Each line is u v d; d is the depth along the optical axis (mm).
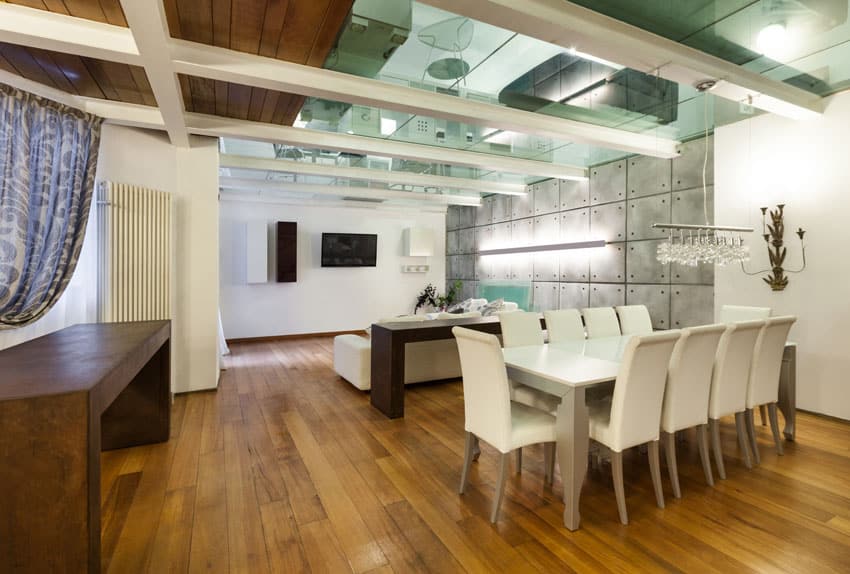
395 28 2973
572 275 7156
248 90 3373
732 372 2873
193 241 4590
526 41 3285
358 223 9133
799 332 4184
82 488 1361
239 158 5883
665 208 5691
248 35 2609
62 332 2826
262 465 2953
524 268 8227
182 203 4523
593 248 6770
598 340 3725
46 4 2260
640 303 6027
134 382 3256
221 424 3729
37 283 3225
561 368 2592
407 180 7039
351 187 7848
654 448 2463
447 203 9336
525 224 8242
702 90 3426
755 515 2377
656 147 5309
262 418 3891
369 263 9094
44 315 3324
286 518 2322
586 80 3883
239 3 2266
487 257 9312
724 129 4816
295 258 8133
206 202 4621
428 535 2184
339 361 5270
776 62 3383
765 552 2055
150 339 2627
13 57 2730
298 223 8492
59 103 3303
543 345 3471
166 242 4285
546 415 2570
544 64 3641
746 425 3287
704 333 2580
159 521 2279
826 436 3553
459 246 10258
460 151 5699
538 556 2023
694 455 3209
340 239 8758
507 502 2516
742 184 4648
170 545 2076
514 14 2375
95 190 3850
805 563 1977
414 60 3582
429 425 3748
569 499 2246
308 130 4598
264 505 2449
